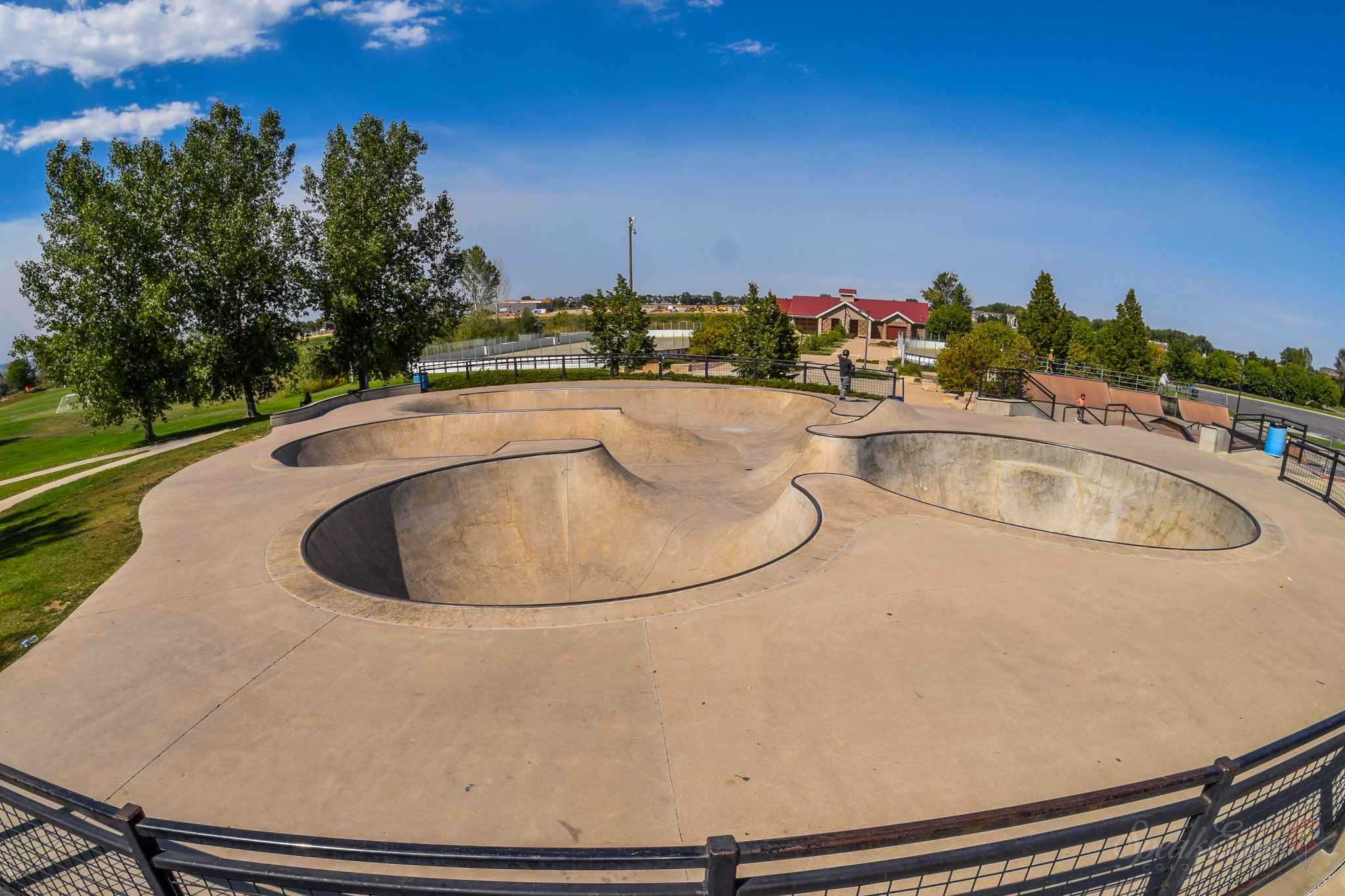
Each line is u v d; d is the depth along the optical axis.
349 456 17.80
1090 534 14.29
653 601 7.45
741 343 33.41
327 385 45.19
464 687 5.88
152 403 23.75
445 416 19.61
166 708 5.74
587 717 5.39
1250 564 8.69
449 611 7.35
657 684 5.84
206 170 24.55
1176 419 27.33
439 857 2.35
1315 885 3.77
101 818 2.68
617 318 34.78
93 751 5.21
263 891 4.01
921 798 4.45
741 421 23.84
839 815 4.28
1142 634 6.77
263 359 25.59
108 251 22.36
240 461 15.12
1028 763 4.80
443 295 29.75
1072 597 7.57
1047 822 4.27
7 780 2.88
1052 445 15.12
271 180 26.70
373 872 4.03
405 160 27.16
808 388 26.53
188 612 7.59
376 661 6.38
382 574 10.98
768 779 4.63
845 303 67.12
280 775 4.82
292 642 6.80
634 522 13.45
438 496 12.81
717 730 5.19
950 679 5.88
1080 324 52.66
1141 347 41.88
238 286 24.58
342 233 26.00
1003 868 3.98
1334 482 13.33
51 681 6.28
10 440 33.09
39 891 3.72
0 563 10.27
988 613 7.16
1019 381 29.20
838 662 6.16
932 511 10.41
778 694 5.67
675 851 2.34
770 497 15.18
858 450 14.77
